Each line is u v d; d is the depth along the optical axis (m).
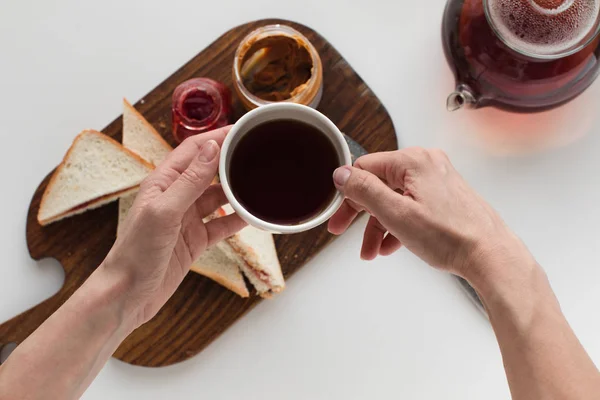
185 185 0.58
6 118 0.81
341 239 0.79
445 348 0.78
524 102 0.72
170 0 0.82
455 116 0.80
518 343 0.58
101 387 0.78
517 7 0.67
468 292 0.77
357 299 0.79
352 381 0.78
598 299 0.77
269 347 0.78
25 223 0.80
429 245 0.60
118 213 0.80
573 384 0.56
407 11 0.81
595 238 0.78
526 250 0.59
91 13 0.82
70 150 0.78
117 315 0.62
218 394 0.78
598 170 0.78
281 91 0.76
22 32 0.82
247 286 0.79
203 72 0.80
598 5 0.67
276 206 0.58
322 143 0.59
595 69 0.71
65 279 0.79
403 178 0.62
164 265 0.62
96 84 0.82
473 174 0.79
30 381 0.60
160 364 0.78
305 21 0.81
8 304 0.80
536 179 0.79
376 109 0.79
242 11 0.82
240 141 0.58
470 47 0.71
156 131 0.79
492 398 0.77
